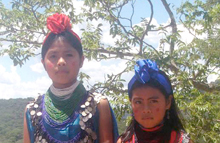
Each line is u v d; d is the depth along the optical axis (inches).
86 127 85.6
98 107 89.4
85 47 249.9
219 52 227.1
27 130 92.4
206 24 238.1
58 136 85.2
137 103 78.1
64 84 90.0
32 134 90.2
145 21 267.6
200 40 228.1
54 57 89.2
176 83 214.4
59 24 89.0
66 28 90.3
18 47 253.6
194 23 254.8
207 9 250.7
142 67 77.5
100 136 88.6
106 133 88.8
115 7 263.3
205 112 183.9
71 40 89.3
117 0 261.7
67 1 263.9
